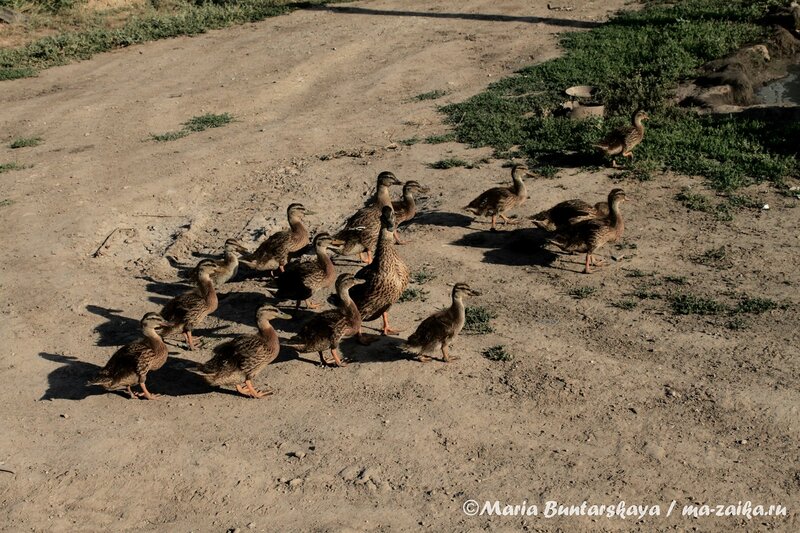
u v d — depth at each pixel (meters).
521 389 11.05
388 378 11.52
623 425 10.27
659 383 11.00
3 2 34.81
